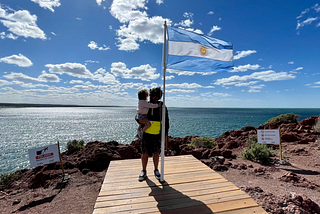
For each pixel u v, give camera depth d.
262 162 7.62
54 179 5.76
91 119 105.94
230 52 3.84
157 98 3.31
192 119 87.38
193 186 3.20
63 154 11.92
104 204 2.61
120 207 2.53
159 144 3.36
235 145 12.06
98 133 44.41
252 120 78.81
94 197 4.65
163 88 3.36
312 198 4.29
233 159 8.55
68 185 5.40
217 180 3.44
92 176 6.07
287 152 8.83
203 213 2.40
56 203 4.37
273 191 4.76
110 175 3.69
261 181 5.55
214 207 2.53
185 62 3.59
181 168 4.11
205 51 3.61
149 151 3.35
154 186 3.20
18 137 39.12
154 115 3.28
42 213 3.93
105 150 7.75
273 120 16.53
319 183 5.26
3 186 5.83
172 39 3.48
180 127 49.88
